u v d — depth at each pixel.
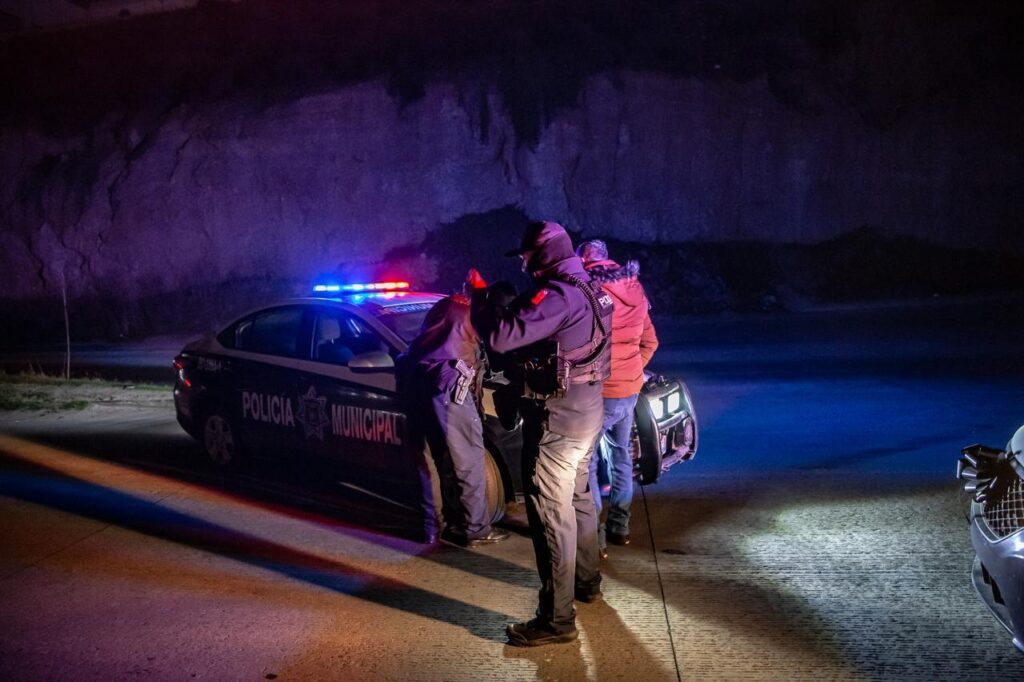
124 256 24.83
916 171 22.44
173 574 4.80
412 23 25.03
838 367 11.88
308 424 6.27
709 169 22.47
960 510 5.48
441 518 5.41
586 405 3.81
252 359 6.70
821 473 6.54
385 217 23.45
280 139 23.98
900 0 22.70
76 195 25.25
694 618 4.05
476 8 24.94
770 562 4.73
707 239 22.55
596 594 4.24
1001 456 3.65
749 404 9.56
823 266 22.12
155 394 11.62
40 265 25.30
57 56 27.70
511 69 22.95
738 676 3.50
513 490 5.47
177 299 24.45
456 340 5.06
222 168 24.31
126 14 29.58
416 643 3.89
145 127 25.52
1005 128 22.17
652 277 21.56
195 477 6.94
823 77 22.80
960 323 15.92
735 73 22.62
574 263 3.96
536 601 4.35
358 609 4.29
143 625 4.12
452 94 23.06
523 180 22.75
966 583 4.34
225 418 6.94
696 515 5.61
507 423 4.01
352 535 5.45
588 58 22.75
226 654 3.81
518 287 22.11
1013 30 22.48
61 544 5.32
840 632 3.86
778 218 22.56
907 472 6.45
